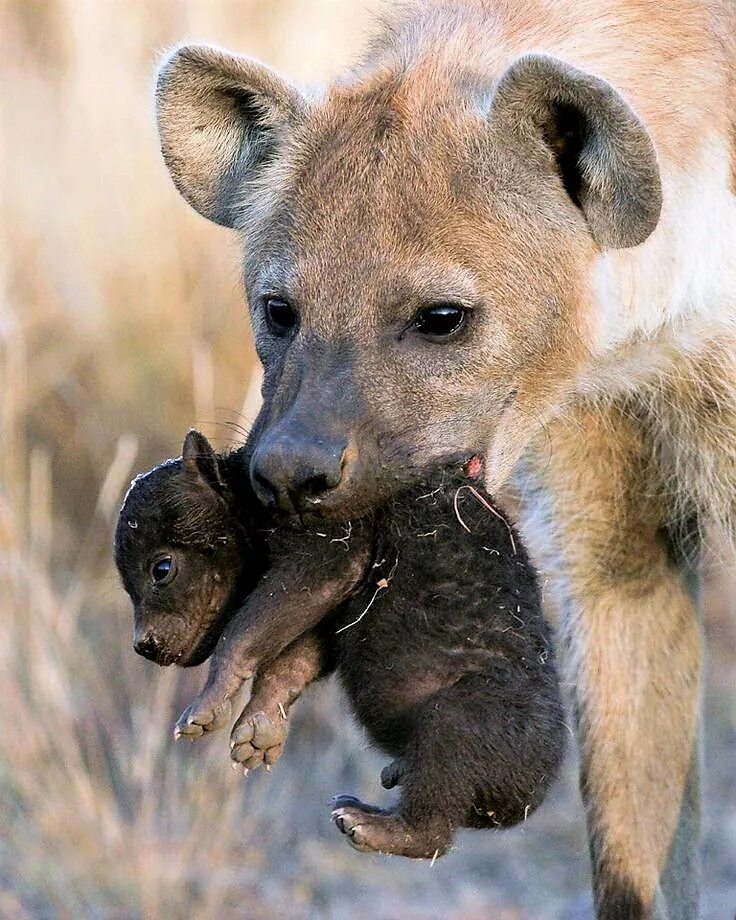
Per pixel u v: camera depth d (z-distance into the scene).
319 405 6.95
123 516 6.96
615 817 8.51
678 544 8.66
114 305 14.38
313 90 7.88
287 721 6.63
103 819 10.62
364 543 6.77
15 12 17.14
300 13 15.65
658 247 7.65
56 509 13.62
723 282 7.90
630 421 8.27
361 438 6.96
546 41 7.76
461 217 7.25
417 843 6.41
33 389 13.93
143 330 14.23
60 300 14.42
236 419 13.08
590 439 8.28
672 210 7.66
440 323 7.20
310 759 11.99
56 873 10.45
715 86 7.93
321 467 6.71
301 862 11.11
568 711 8.66
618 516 8.45
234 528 6.93
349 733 11.90
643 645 8.55
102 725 11.88
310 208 7.33
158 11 15.95
